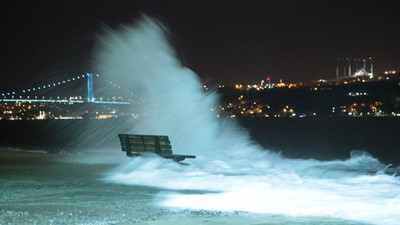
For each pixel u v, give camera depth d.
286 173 13.99
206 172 14.38
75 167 16.75
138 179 13.23
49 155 22.66
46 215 8.25
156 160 16.09
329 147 30.80
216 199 9.84
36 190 11.29
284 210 8.67
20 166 17.22
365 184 11.62
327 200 9.55
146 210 8.72
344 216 8.16
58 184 12.36
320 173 14.42
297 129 54.56
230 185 11.82
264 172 14.30
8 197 10.26
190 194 10.56
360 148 30.11
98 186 11.98
